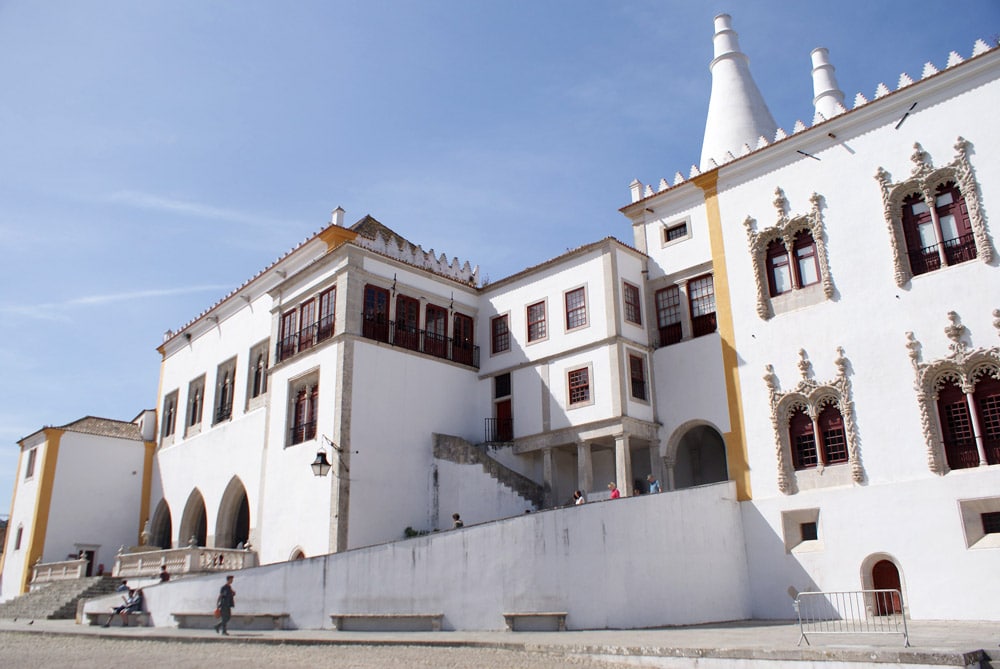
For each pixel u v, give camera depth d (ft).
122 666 47.19
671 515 66.90
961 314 65.72
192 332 129.39
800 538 72.13
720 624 65.10
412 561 63.93
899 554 65.16
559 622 57.57
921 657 38.19
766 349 77.82
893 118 72.79
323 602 67.05
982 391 64.03
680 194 89.51
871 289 71.46
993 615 59.26
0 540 163.63
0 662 50.47
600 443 86.99
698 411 82.33
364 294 90.43
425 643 52.90
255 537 94.73
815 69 111.45
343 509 80.59
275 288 102.06
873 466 68.28
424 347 94.94
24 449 131.03
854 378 70.95
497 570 60.49
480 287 102.89
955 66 68.59
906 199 71.72
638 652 45.24
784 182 79.97
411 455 88.79
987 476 61.82
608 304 86.17
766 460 75.41
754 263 80.53
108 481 126.93
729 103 106.42
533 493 84.79
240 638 59.72
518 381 94.22
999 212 65.16
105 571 122.93
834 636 50.75
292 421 93.50
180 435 125.29
